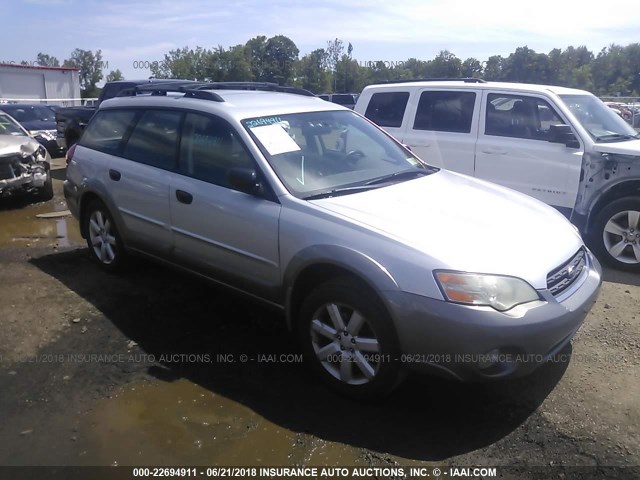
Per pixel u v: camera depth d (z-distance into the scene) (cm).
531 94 645
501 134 660
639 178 564
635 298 498
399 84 760
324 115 462
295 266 352
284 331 432
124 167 493
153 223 466
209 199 408
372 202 363
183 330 433
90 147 552
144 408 335
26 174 874
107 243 544
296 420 324
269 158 389
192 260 439
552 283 319
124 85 1234
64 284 525
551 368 377
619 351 398
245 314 461
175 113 462
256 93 482
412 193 387
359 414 329
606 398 342
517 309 297
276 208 368
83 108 1355
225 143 413
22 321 445
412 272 304
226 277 414
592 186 592
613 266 588
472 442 305
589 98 678
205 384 360
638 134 667
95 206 544
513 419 324
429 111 721
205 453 297
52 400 343
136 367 379
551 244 341
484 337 290
